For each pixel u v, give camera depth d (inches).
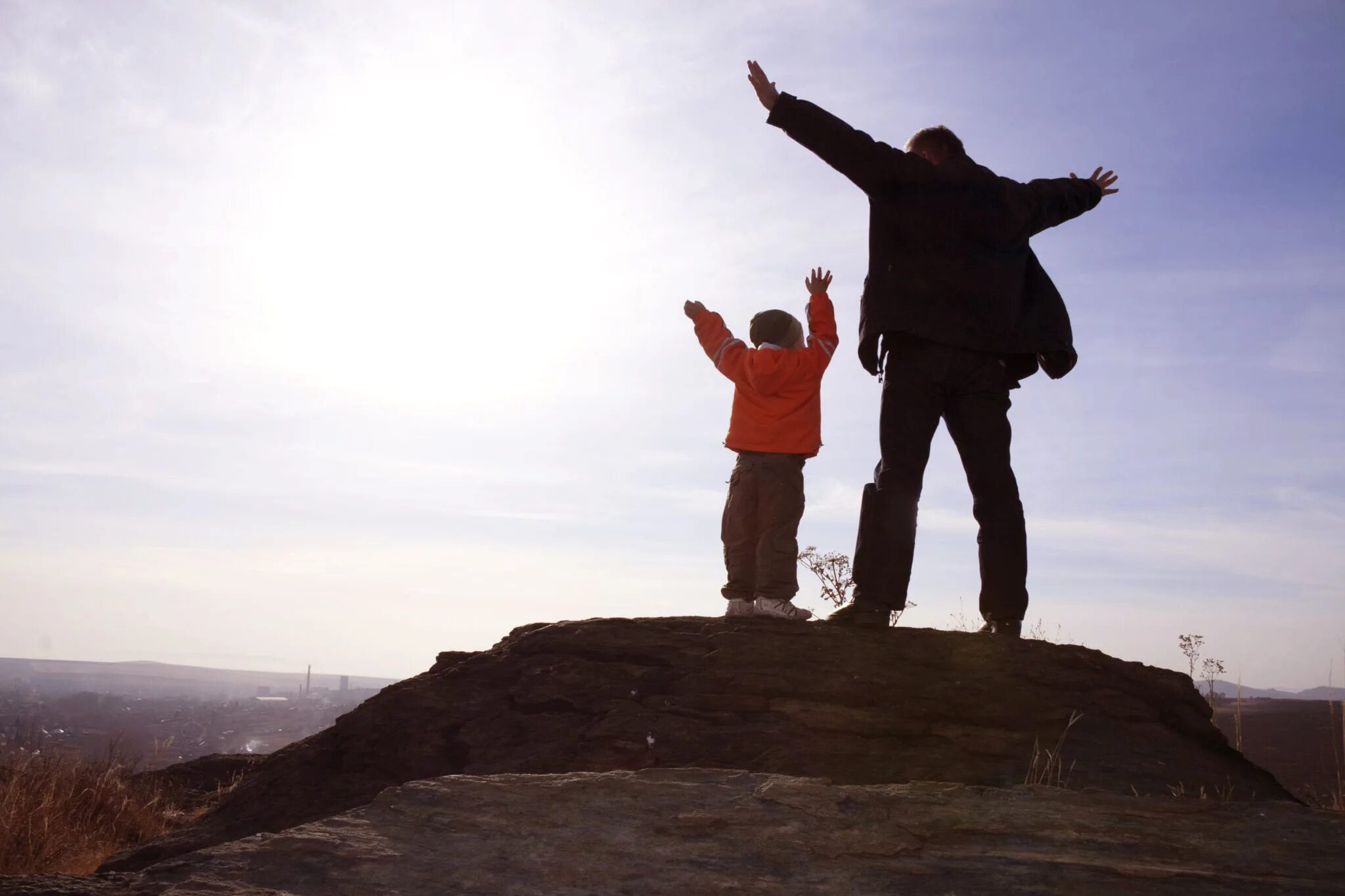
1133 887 100.9
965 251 199.9
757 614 196.4
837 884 101.4
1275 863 105.4
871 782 154.4
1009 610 198.8
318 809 167.2
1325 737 367.2
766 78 196.7
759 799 119.1
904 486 196.1
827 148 196.9
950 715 170.2
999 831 112.3
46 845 208.4
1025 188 212.2
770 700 172.2
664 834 111.2
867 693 172.1
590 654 189.0
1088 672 183.3
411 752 174.2
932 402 201.6
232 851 103.0
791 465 202.4
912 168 198.7
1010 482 204.5
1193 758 168.4
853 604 195.8
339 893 96.0
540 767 161.9
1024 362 219.3
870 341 200.5
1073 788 151.2
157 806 255.0
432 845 107.7
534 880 100.8
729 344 206.2
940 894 99.8
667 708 170.7
